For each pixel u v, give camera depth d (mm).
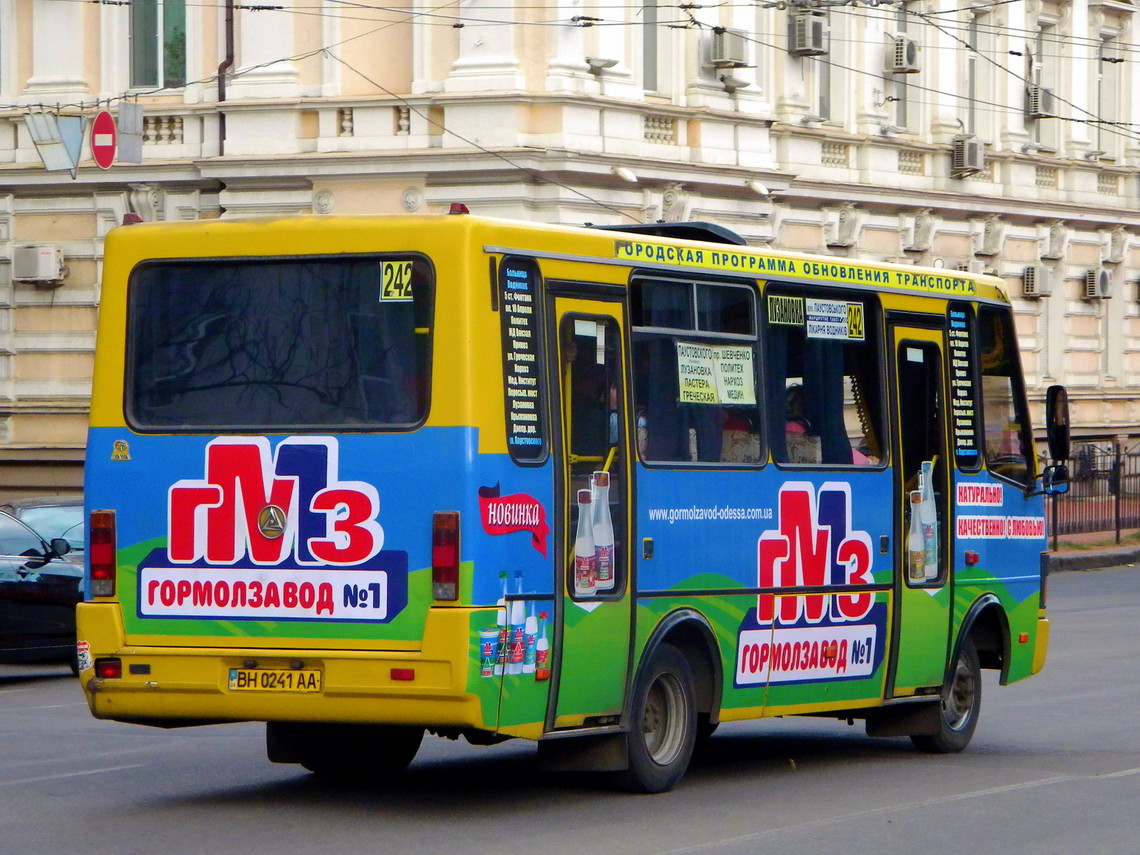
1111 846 14250
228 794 16344
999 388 20781
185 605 14961
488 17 41062
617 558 15641
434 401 14391
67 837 14273
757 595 17156
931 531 19375
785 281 17797
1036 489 21188
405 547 14344
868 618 18500
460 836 14289
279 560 14688
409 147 41656
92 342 45688
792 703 17641
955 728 19625
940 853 13914
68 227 45812
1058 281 61188
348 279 14867
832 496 18078
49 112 44906
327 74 42438
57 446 45906
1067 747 19953
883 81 53156
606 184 42281
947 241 55781
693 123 44750
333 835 14328
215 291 15281
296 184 42719
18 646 25891
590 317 15578
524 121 40969
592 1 42250
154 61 44938
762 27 47906
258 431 14883
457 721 14164
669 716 16531
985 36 57469
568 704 15141
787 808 15836
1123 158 64438
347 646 14469
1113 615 35562
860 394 18656
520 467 14664
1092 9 62562
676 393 16453
